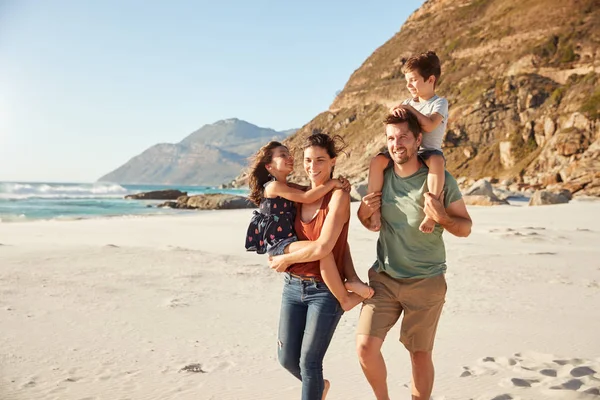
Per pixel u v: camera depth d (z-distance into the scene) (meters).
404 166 3.82
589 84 80.50
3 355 5.20
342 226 3.66
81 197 63.25
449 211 3.82
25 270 9.79
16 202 48.59
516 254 12.43
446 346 5.60
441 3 159.62
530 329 6.24
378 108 135.38
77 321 6.47
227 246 14.20
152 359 5.19
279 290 8.48
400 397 4.29
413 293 3.76
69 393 4.29
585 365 4.91
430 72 4.12
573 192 48.81
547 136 77.81
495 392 4.31
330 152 3.72
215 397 4.26
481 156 88.69
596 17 104.62
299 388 4.49
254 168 3.94
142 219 24.80
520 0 125.06
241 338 5.93
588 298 7.97
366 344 3.70
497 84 98.00
